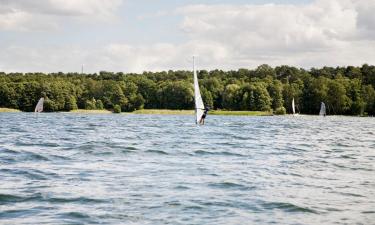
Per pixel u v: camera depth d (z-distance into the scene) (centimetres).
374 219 1302
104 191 1631
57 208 1387
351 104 16812
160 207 1405
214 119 11606
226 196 1579
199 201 1492
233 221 1266
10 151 2906
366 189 1748
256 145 3622
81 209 1374
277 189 1722
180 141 3881
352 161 2655
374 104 16650
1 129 5569
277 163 2502
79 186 1720
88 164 2345
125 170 2144
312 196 1605
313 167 2366
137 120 10050
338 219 1301
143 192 1620
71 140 3834
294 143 3912
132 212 1343
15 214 1318
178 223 1238
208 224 1233
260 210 1390
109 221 1251
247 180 1903
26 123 7569
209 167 2289
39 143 3509
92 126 6694
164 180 1869
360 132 6038
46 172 2055
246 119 11962
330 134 5453
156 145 3422
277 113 16775
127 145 3328
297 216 1330
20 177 1920
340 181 1930
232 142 3891
